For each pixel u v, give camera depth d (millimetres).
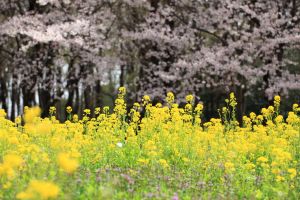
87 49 20438
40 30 20094
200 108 10750
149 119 10188
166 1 22266
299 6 21609
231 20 20734
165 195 5973
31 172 5766
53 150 7492
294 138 9844
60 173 5555
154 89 20828
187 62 20109
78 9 22172
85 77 22375
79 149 8578
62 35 19891
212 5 21594
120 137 10242
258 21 21047
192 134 9555
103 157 8586
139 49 22250
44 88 21781
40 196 3877
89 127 10406
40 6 22000
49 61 21922
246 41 20531
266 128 10969
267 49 19906
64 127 10211
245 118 11602
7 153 7559
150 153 7789
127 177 6730
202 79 21516
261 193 6574
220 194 6555
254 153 9836
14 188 5453
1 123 9727
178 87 21000
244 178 7371
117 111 10898
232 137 10242
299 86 19953
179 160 8758
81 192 5824
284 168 7559
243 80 21000
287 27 20969
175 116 10094
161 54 21031
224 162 8094
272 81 20266
